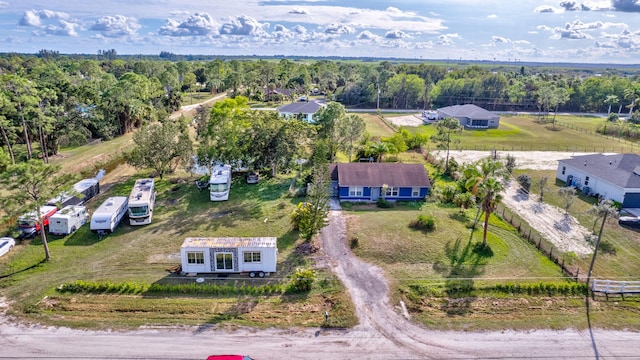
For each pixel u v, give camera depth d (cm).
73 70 13012
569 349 2177
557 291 2689
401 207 4222
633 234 3625
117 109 7219
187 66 17900
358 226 3619
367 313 2438
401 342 2202
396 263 3009
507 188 4897
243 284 2691
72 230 3441
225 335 2223
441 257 3098
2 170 4722
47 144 5884
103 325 2278
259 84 14588
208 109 6988
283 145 4781
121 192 4478
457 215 3956
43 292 2572
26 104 5106
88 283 2617
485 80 12950
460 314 2452
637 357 2125
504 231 3609
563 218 3975
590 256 3203
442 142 6625
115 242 3297
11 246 3123
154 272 2844
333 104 5691
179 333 2231
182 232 3484
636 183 4212
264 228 3562
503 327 2342
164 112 8356
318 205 3375
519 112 12100
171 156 4912
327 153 5284
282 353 2100
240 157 4788
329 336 2238
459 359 2086
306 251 3159
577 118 10962
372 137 7350
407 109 12406
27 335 2186
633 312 2514
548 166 5903
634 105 11081
